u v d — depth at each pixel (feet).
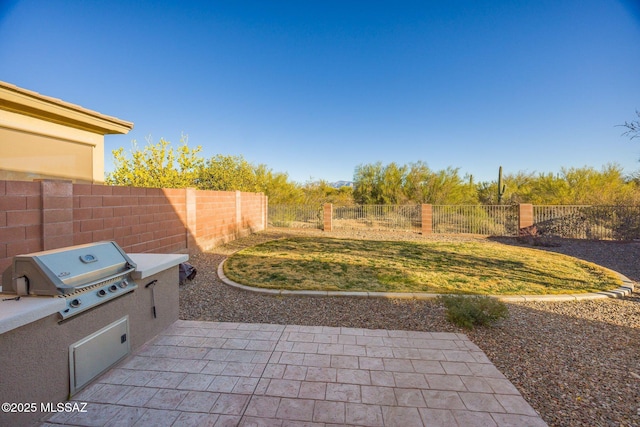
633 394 8.79
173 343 11.21
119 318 9.80
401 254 30.96
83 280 8.38
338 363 9.95
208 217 33.35
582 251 33.99
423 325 13.67
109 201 19.77
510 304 16.55
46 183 15.01
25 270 7.57
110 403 7.80
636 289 19.66
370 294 17.35
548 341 12.19
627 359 10.83
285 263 26.12
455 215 52.29
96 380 8.77
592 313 15.38
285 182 73.82
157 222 24.63
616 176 55.21
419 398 8.16
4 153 19.69
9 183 13.51
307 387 8.61
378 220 58.49
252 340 11.55
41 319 7.15
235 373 9.29
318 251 32.37
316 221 61.05
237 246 35.58
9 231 13.51
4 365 6.33
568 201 53.98
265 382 8.83
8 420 6.41
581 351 11.39
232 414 7.45
